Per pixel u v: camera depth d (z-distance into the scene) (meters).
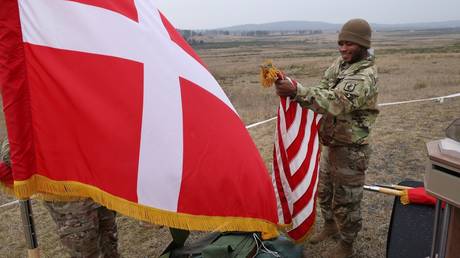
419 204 3.14
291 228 2.99
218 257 2.72
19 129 1.97
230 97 15.01
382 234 3.69
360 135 2.90
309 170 2.96
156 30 2.27
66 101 2.00
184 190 2.09
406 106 9.23
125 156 2.03
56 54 1.99
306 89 2.66
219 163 2.22
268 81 2.67
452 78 17.48
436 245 2.03
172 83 2.20
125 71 2.08
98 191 2.02
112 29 2.10
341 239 3.19
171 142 2.10
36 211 4.73
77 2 2.04
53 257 3.76
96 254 2.58
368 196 4.47
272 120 8.80
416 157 5.61
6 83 1.92
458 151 1.70
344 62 2.99
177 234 2.97
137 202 2.02
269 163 5.82
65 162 2.04
